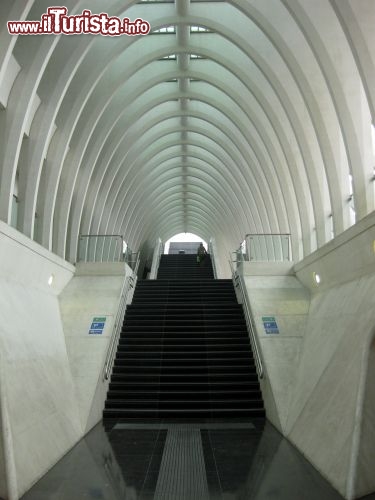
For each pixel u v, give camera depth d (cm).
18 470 546
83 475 611
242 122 1909
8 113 991
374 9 900
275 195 1917
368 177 1075
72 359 1073
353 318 838
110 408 1070
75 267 1572
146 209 3312
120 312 1360
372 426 579
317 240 1423
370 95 897
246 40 1398
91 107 1524
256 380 1170
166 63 1775
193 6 1416
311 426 731
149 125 2109
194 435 858
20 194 1155
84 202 1850
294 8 1054
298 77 1224
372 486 535
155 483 582
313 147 1438
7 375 669
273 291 1462
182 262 3528
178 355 1274
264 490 558
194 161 2866
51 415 747
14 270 1027
